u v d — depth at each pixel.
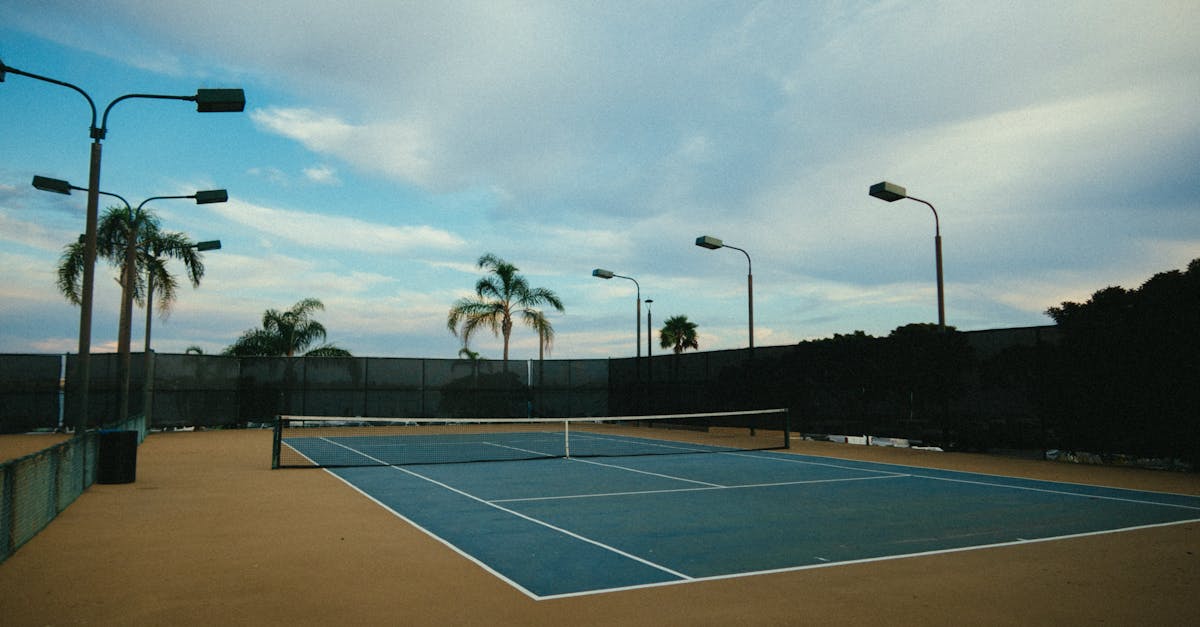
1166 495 11.93
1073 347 17.84
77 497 11.28
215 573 6.81
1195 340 15.48
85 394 13.59
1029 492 12.30
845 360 24.41
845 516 9.95
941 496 11.83
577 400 37.28
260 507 10.62
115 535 8.55
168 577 6.65
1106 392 17.09
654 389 34.19
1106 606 5.81
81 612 5.60
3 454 18.89
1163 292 16.16
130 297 21.83
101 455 12.98
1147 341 16.31
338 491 12.34
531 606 5.81
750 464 17.12
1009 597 6.05
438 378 34.91
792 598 6.03
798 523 9.41
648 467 16.41
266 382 31.81
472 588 6.33
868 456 19.25
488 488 12.80
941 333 21.03
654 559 7.41
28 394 28.38
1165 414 15.96
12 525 7.44
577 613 5.64
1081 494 12.05
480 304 36.53
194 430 29.83
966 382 20.42
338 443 23.75
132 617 5.49
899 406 22.52
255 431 29.73
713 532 8.82
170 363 29.58
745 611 5.69
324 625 5.34
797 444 23.80
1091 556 7.55
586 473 15.18
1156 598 6.03
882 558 7.45
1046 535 8.62
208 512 10.17
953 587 6.36
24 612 5.59
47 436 26.72
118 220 33.38
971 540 8.33
